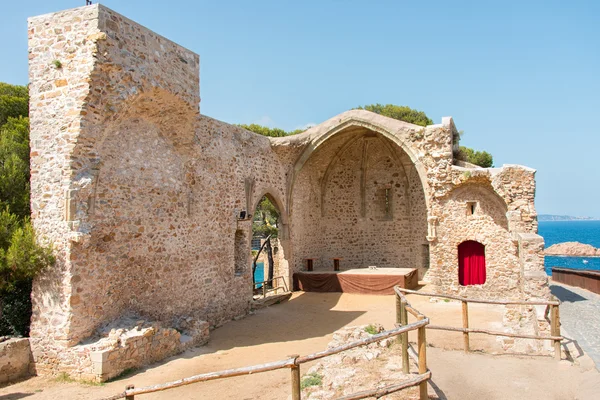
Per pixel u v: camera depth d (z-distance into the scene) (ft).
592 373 20.67
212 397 24.94
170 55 36.68
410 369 22.35
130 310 34.30
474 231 56.80
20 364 29.19
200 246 42.98
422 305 53.52
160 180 38.14
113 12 31.53
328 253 74.49
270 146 59.82
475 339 33.86
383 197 74.84
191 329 37.47
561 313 37.42
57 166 30.32
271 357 33.47
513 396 18.79
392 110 109.60
